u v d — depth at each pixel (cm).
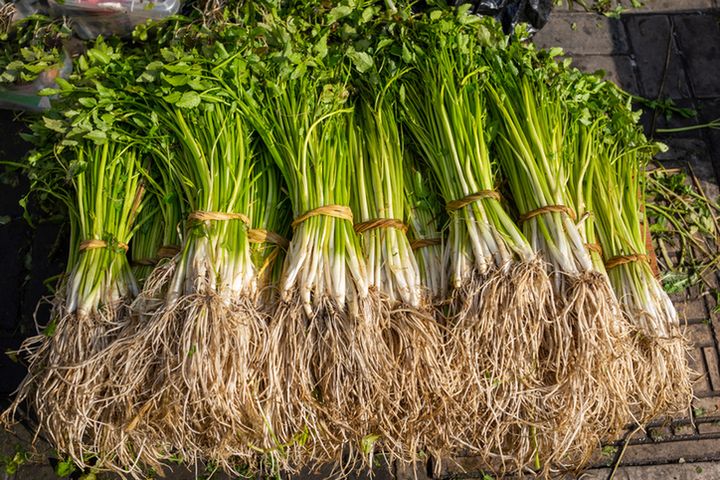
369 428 194
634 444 254
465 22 229
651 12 333
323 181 203
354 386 181
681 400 214
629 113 245
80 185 207
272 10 237
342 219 197
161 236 216
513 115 221
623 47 325
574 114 232
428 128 221
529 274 189
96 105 208
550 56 242
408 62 227
